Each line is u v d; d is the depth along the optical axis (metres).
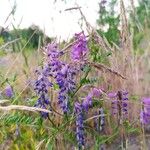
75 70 0.24
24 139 0.25
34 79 0.28
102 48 0.24
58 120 0.26
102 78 0.29
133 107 0.28
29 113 0.27
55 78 0.24
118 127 0.26
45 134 0.25
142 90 0.31
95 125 0.26
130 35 0.31
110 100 0.25
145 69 0.34
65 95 0.24
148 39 0.35
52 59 0.23
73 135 0.25
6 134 0.25
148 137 0.28
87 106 0.24
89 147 0.25
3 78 0.30
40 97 0.24
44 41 0.33
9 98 0.28
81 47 0.24
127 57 0.30
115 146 0.27
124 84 0.28
